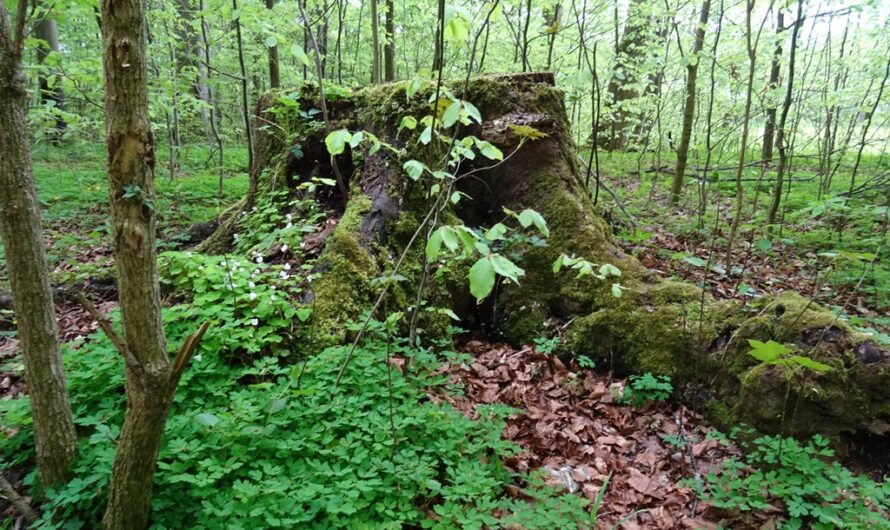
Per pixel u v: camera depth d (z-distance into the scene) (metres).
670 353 3.41
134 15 1.62
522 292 4.18
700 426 3.17
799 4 4.70
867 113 6.40
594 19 7.64
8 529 2.26
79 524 2.18
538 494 2.48
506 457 2.88
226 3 5.72
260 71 12.96
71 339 3.91
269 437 2.57
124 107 1.66
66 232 6.86
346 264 3.88
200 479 2.16
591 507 2.63
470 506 2.42
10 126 2.01
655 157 11.20
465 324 4.34
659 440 3.12
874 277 4.52
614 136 12.07
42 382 2.23
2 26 1.92
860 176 8.73
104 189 8.80
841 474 2.44
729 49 8.28
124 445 1.92
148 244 1.76
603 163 10.89
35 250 2.14
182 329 3.23
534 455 2.98
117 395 2.84
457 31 2.27
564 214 4.29
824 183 7.66
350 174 5.35
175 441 2.33
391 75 11.66
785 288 4.58
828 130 7.30
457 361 3.59
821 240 5.64
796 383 2.82
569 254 4.13
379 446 2.49
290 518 2.11
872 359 2.78
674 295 3.66
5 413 2.67
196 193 8.56
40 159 11.76
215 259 3.89
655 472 2.89
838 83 9.22
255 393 2.85
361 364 3.15
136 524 2.06
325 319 3.55
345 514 2.22
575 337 3.80
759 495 2.53
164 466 2.20
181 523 2.16
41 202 8.06
